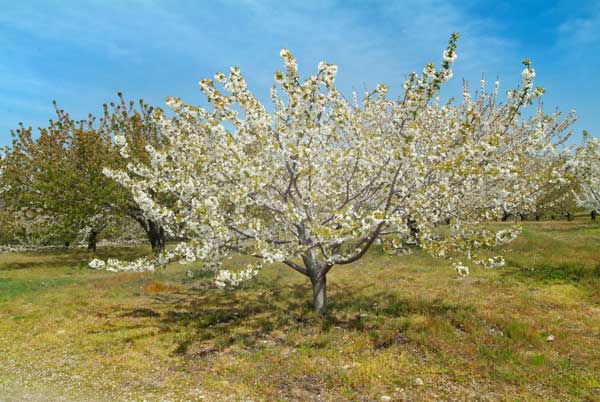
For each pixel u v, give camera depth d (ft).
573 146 41.63
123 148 22.31
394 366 16.25
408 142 16.57
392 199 21.86
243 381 15.79
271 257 18.58
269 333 21.15
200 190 20.89
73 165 52.65
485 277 30.40
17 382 16.03
